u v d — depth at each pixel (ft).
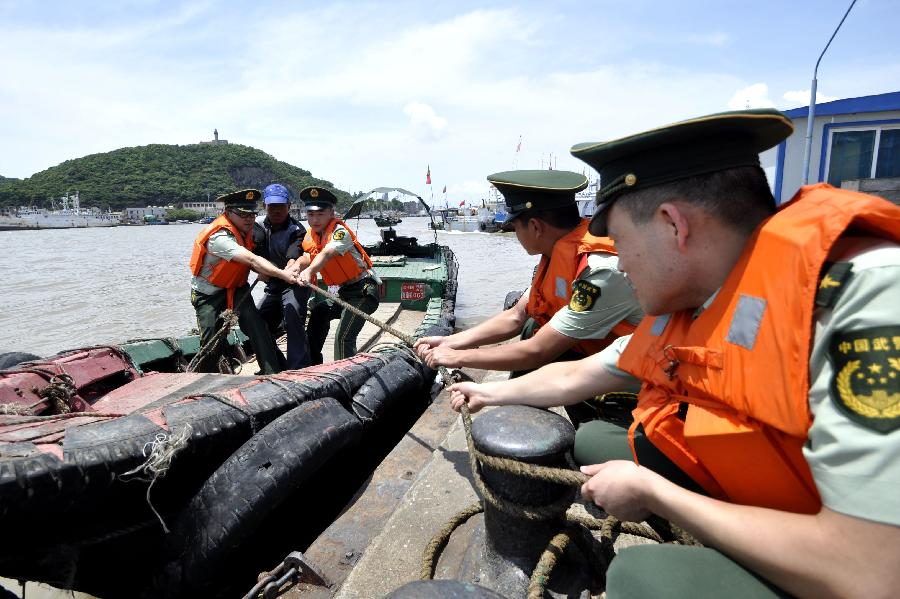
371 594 6.61
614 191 4.14
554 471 5.36
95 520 8.00
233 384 12.17
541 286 9.44
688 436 4.12
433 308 26.00
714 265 3.95
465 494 8.48
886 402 2.72
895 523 2.69
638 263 4.24
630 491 4.11
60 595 9.39
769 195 3.93
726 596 3.53
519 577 6.07
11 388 9.89
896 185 32.60
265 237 19.22
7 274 73.56
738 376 3.64
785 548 3.12
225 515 7.88
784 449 3.53
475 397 7.21
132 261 97.19
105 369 12.31
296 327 17.24
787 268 3.30
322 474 11.07
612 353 6.19
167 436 8.35
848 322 2.94
